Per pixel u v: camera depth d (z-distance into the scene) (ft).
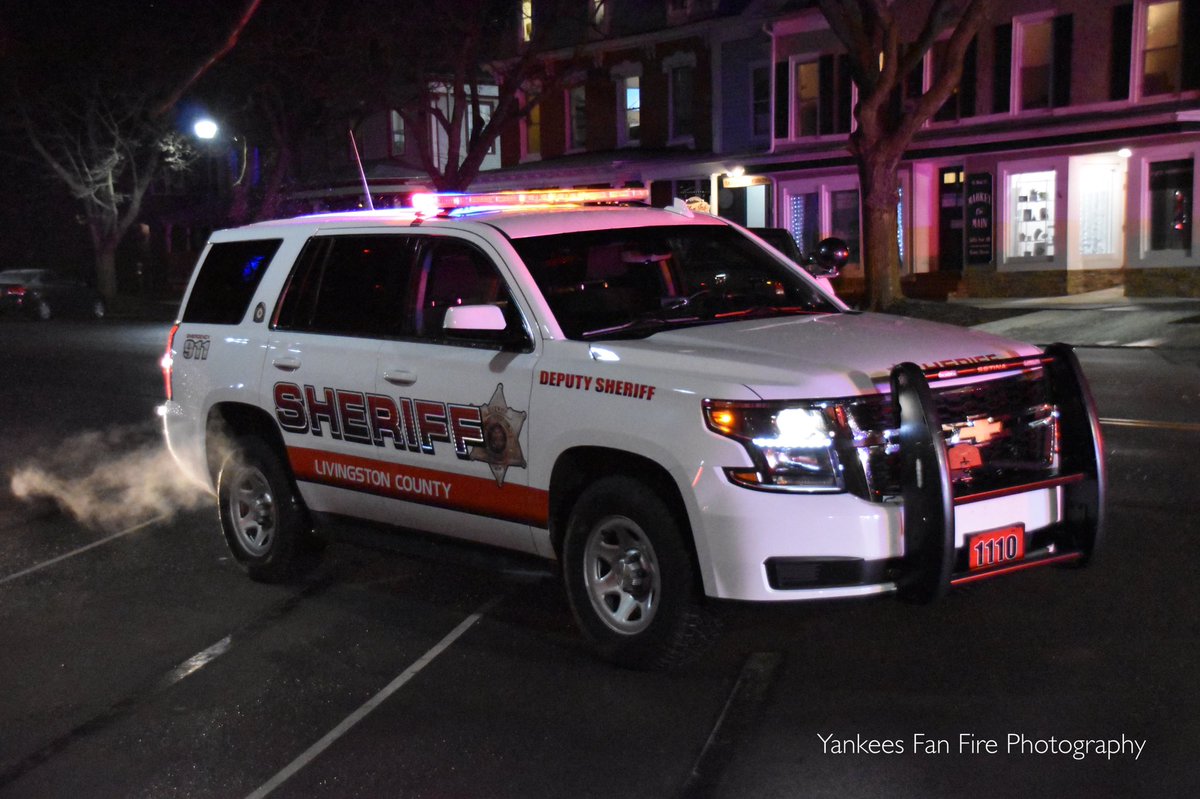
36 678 18.78
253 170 154.20
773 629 19.07
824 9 74.69
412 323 20.24
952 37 73.56
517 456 18.24
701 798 13.78
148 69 120.88
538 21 119.14
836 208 99.14
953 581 15.75
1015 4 86.58
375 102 109.40
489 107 133.90
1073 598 19.95
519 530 18.62
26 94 124.57
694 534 16.05
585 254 19.52
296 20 101.45
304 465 21.95
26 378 62.95
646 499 16.66
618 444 16.78
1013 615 19.25
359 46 102.17
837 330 18.04
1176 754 14.26
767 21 100.22
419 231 20.52
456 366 19.12
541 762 14.92
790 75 100.22
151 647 19.98
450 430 19.21
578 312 18.76
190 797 14.53
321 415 21.36
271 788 14.62
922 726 15.35
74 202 156.56
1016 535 16.34
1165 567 21.44
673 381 16.43
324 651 19.34
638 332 18.38
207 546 26.61
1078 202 84.89
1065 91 84.64
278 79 119.96
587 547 17.57
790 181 101.30
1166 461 30.55
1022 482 16.76
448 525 19.84
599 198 22.63
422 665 18.45
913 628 18.85
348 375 20.79
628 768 14.64
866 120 76.28
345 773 14.92
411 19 99.55
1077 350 60.29
